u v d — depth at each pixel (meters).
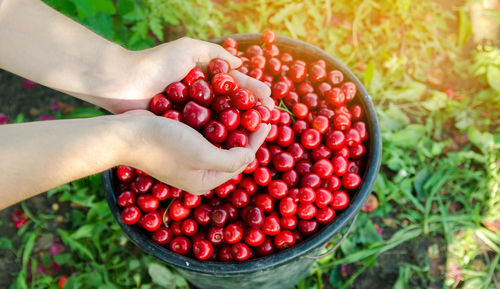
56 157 0.46
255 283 0.64
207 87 0.57
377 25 0.95
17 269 0.82
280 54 0.69
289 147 0.63
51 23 0.56
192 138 0.49
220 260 0.60
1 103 0.92
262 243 0.59
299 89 0.67
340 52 0.94
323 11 0.96
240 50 0.70
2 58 0.55
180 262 0.54
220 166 0.51
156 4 0.82
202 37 0.90
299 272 0.69
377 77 0.89
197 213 0.60
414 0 0.96
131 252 0.80
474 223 0.81
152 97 0.61
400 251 0.80
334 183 0.60
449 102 0.89
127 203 0.59
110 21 0.73
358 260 0.79
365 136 0.63
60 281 0.78
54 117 0.90
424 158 0.85
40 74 0.56
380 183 0.82
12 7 0.53
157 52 0.59
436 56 0.94
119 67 0.58
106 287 0.76
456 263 0.79
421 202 0.83
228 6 0.97
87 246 0.80
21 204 0.85
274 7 0.96
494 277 0.78
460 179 0.84
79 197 0.81
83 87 0.58
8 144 0.44
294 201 0.59
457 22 0.96
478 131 0.85
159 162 0.51
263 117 0.59
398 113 0.88
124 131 0.48
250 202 0.62
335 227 0.55
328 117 0.64
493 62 0.91
